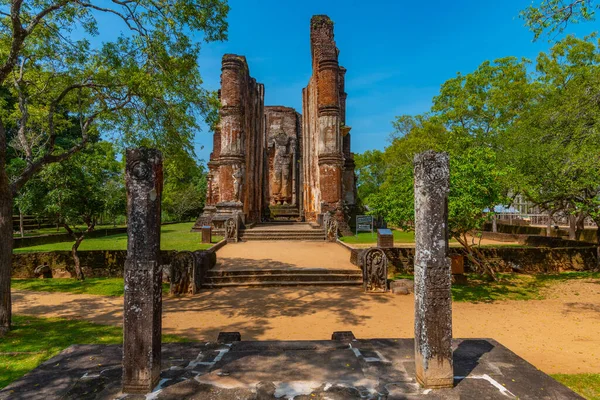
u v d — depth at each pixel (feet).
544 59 72.38
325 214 68.49
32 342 21.75
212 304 32.09
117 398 13.24
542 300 34.09
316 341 18.57
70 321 27.02
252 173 84.74
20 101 29.89
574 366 19.26
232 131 73.00
